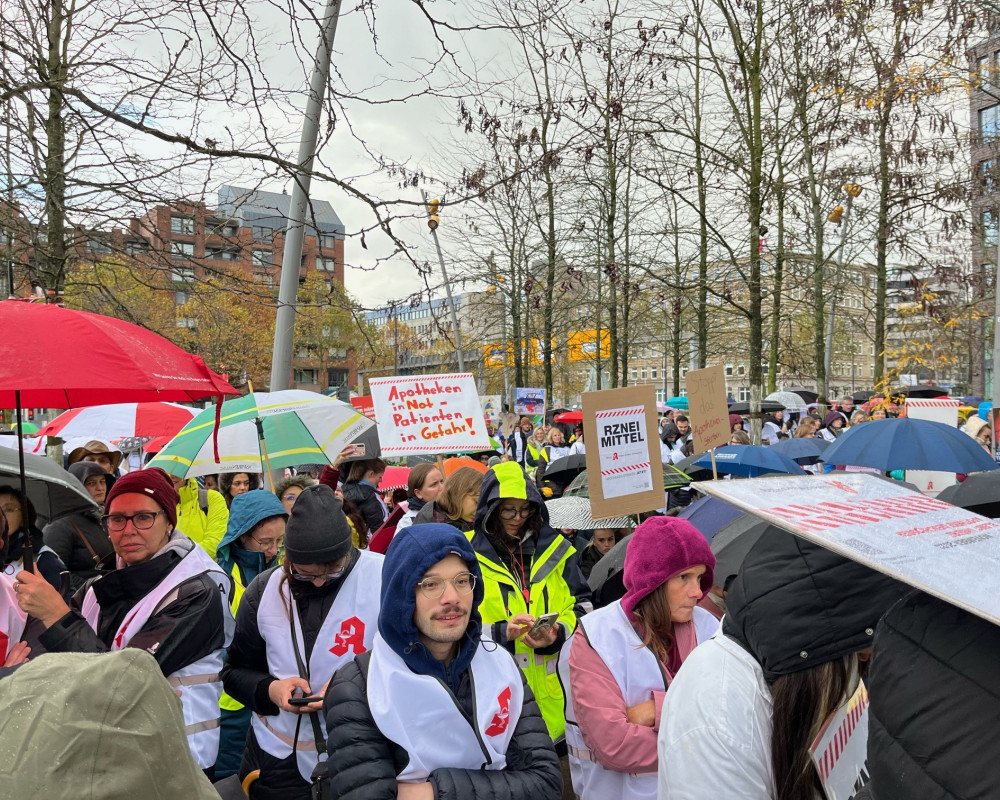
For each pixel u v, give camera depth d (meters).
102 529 5.45
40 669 1.16
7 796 1.04
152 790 1.11
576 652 3.00
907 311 16.92
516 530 3.96
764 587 1.66
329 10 5.13
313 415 6.14
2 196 6.23
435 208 4.97
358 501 7.11
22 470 3.02
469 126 6.30
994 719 1.04
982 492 3.88
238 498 4.57
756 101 12.05
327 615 3.20
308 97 5.34
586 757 3.13
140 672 1.18
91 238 6.66
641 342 27.09
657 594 2.92
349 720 2.27
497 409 20.22
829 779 1.63
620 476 4.45
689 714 1.69
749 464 6.97
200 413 5.80
